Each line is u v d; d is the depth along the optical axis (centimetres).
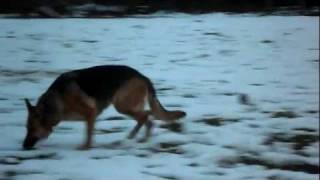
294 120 2120
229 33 4728
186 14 6806
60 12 6969
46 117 1684
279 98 2519
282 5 7775
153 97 1795
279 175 1526
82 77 1700
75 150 1712
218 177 1498
